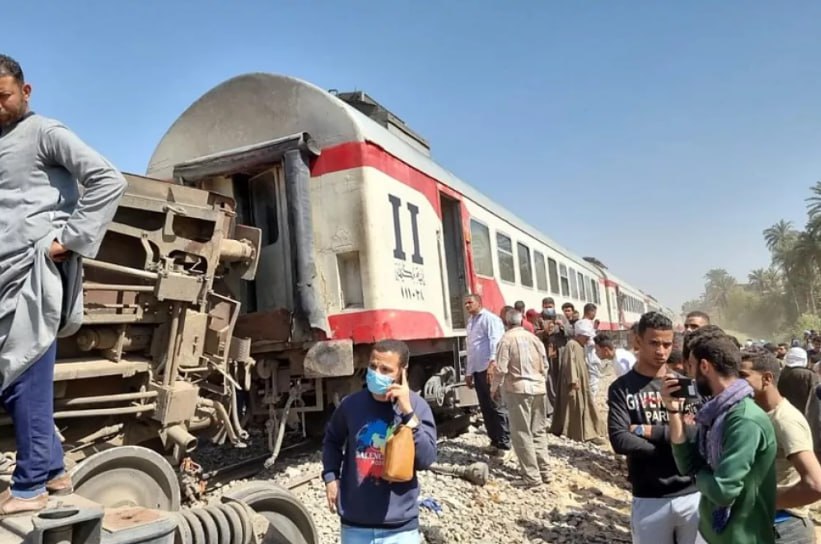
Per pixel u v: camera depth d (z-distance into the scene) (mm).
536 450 6723
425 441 3131
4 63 2410
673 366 4590
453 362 9039
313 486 5938
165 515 2240
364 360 6551
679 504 3490
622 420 3625
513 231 12508
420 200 7762
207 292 5004
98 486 3908
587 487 6879
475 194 10641
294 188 6410
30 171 2414
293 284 6340
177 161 7344
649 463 3570
